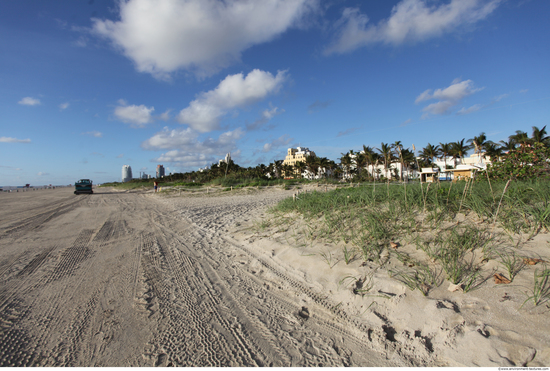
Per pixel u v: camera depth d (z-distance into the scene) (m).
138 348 2.52
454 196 5.09
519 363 1.95
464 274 2.98
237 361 2.32
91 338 2.68
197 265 4.82
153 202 17.62
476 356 2.09
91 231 7.91
